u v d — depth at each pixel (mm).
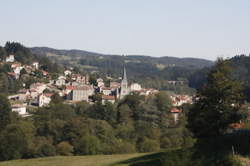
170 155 29359
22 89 192500
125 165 36844
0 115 92875
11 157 66188
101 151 73938
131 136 90188
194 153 30578
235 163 28141
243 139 34125
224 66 38219
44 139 78625
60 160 48062
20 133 70375
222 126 37344
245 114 38125
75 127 81938
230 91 36875
